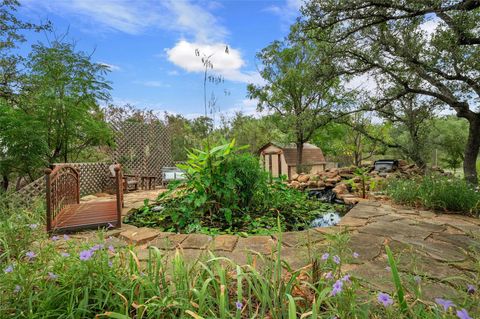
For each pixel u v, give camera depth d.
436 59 6.09
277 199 4.75
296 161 14.95
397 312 1.20
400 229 3.35
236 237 3.12
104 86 7.66
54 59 6.89
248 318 1.35
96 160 10.37
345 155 15.70
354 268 2.20
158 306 1.29
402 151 9.12
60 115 6.80
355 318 1.19
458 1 5.14
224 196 4.11
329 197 6.28
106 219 3.74
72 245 1.79
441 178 5.19
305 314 1.14
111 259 1.65
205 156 3.94
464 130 18.97
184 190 4.38
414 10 5.61
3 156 5.71
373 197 5.68
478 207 4.18
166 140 12.17
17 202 3.71
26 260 1.67
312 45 12.81
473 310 1.28
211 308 1.34
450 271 2.13
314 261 1.54
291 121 11.15
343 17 6.41
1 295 1.27
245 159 4.36
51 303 1.31
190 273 1.52
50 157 6.82
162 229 3.66
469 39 5.55
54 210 3.53
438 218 3.92
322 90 9.06
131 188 9.11
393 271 1.18
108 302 1.38
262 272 1.70
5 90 7.36
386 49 6.79
